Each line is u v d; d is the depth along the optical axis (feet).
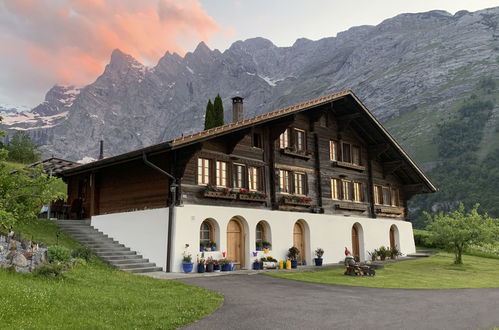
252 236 62.95
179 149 55.21
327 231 76.79
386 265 75.56
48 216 71.97
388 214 94.79
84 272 39.14
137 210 59.47
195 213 55.77
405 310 34.04
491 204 272.72
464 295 43.86
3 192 37.40
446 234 80.33
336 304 35.58
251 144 66.13
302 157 73.46
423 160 387.96
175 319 26.94
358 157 88.94
